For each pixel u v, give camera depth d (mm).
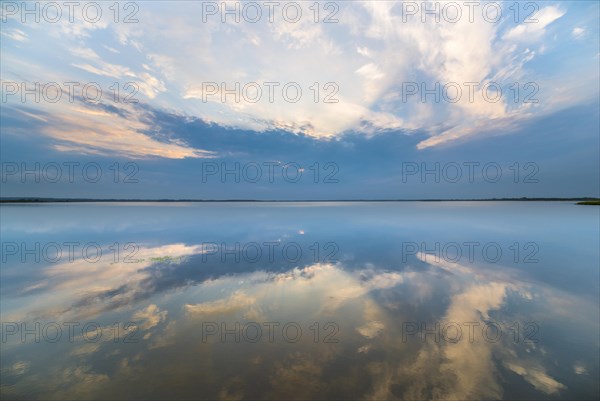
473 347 5660
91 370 4941
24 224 28562
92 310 7453
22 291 8883
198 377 4746
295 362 5168
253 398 4270
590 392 4348
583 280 9945
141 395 4344
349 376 4777
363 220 32062
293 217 36781
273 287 9266
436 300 8164
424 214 41781
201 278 10211
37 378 4738
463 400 4203
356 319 6934
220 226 26156
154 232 22172
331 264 12195
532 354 5410
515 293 8703
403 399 4230
